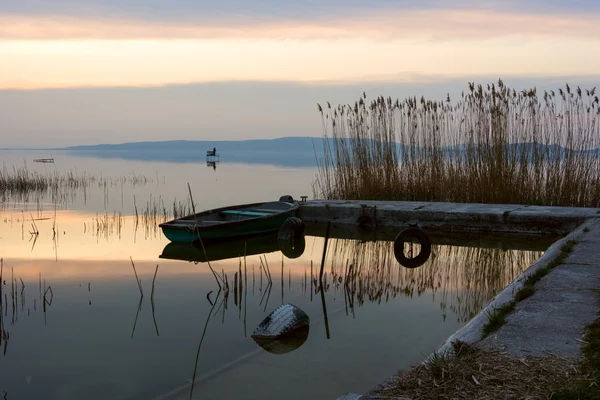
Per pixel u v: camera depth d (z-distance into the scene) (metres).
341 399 3.05
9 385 4.39
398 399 2.87
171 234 10.55
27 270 8.52
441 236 11.38
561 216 10.68
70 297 6.98
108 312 6.34
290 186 24.34
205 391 4.21
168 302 6.74
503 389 2.87
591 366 3.07
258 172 35.91
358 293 7.11
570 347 3.40
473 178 13.45
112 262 9.10
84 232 12.18
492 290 7.23
